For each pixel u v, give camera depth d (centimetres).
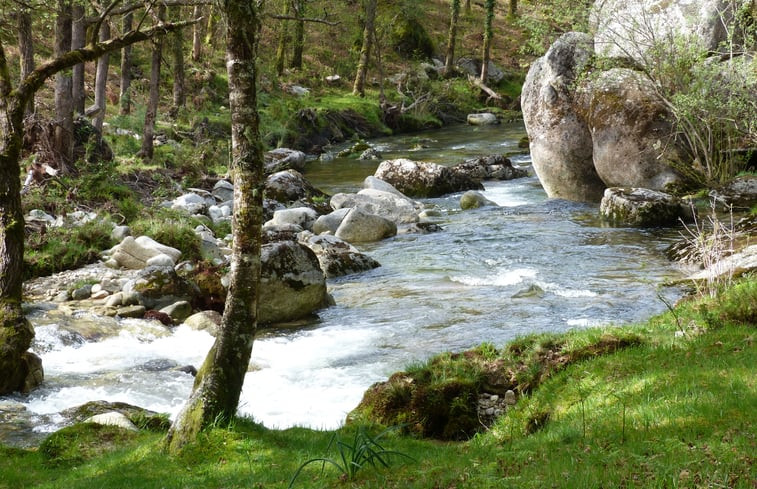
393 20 5706
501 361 869
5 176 1013
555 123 2441
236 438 675
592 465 520
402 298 1426
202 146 3144
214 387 689
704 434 537
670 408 605
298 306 1332
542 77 2495
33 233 1664
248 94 679
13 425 855
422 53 6175
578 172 2433
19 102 1022
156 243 1647
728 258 1338
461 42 6662
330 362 1108
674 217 1956
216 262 1659
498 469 554
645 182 2223
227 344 693
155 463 659
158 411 943
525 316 1252
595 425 623
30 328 1012
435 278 1567
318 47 5809
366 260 1688
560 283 1454
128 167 2525
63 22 2147
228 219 2155
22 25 1973
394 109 4941
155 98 2788
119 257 1616
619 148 2250
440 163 3403
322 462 630
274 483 583
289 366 1100
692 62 2123
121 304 1380
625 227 1961
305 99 4619
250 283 697
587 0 2333
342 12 5391
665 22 2220
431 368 877
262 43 5234
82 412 897
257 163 689
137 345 1216
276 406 958
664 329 884
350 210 2023
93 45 1038
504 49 6775
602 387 730
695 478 464
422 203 2539
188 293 1408
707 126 2100
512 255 1717
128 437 780
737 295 894
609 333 870
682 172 2181
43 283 1492
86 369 1095
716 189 2077
